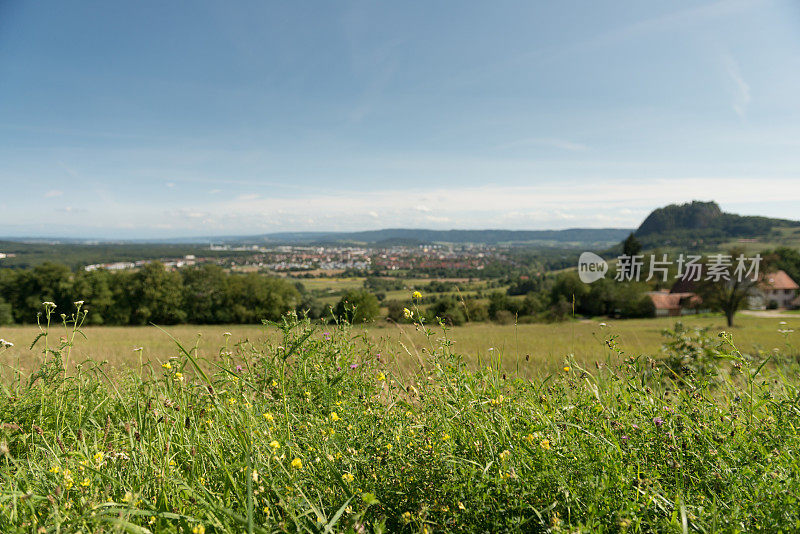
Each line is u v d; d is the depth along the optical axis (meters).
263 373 3.25
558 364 4.23
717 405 2.83
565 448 2.10
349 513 1.86
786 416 2.43
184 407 2.97
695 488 1.98
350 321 3.85
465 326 36.16
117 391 3.43
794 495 1.71
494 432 2.40
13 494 1.77
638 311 45.00
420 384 3.07
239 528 1.82
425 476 2.04
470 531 1.75
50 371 3.16
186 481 2.16
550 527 1.64
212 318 70.31
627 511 1.70
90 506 1.82
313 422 2.65
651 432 2.32
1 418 2.84
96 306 65.12
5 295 63.06
